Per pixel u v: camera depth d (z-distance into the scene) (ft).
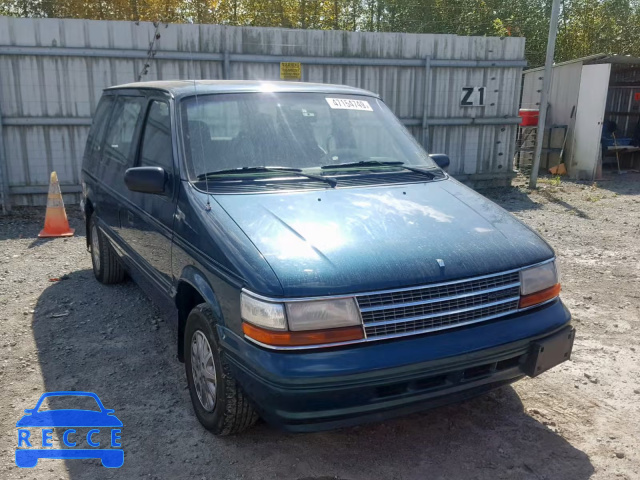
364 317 9.01
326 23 77.00
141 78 32.04
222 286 9.82
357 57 35.17
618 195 38.70
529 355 10.22
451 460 10.54
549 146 48.06
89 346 15.03
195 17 67.46
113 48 31.17
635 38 85.30
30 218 29.96
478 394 9.94
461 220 11.19
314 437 11.19
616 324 16.97
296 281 8.92
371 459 10.54
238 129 12.78
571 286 20.30
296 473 10.11
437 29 79.87
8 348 14.85
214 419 10.64
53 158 31.83
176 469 10.19
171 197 12.05
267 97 13.70
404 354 9.02
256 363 8.89
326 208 10.91
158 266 12.92
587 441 11.21
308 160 12.73
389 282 9.20
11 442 10.91
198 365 11.16
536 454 10.77
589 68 44.04
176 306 11.89
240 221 10.31
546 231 28.45
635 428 11.68
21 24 29.73
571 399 12.75
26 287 19.52
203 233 10.57
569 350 10.76
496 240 10.71
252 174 11.93
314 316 8.81
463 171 39.42
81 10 65.21
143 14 65.82
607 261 23.40
